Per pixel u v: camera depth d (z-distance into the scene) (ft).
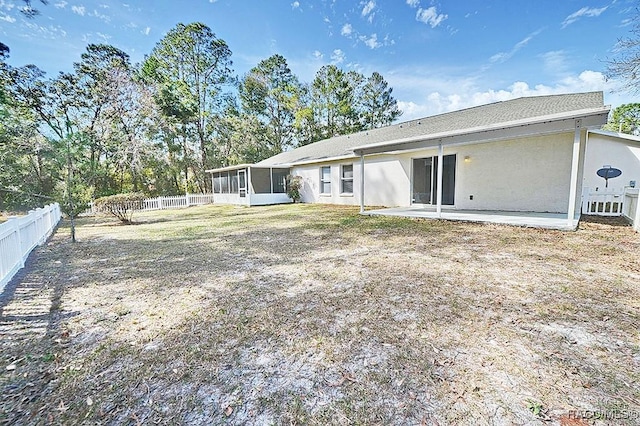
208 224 30.32
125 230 27.99
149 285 12.21
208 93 79.77
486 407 5.26
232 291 11.32
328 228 24.80
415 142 26.66
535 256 14.69
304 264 14.66
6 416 5.28
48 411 5.40
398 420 5.04
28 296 11.14
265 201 53.31
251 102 92.53
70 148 22.39
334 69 96.43
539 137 27.12
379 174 41.11
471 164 31.42
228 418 5.20
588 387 5.69
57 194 40.65
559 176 26.45
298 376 6.30
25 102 49.57
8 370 6.61
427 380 6.04
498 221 23.18
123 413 5.34
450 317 8.69
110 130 56.03
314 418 5.15
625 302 9.33
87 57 54.54
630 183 31.01
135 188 63.46
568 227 20.07
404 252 16.29
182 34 72.33
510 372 6.19
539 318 8.46
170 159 68.33
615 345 7.06
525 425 4.83
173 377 6.34
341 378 6.19
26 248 16.87
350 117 101.19
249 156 83.97
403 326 8.26
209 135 79.25
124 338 8.01
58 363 6.88
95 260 16.46
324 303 9.96
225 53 78.43
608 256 14.29
